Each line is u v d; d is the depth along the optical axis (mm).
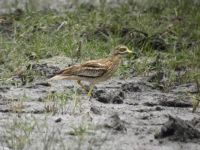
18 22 59844
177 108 42812
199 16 62750
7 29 59188
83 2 69125
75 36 57062
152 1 67375
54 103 40750
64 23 59188
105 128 37281
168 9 65250
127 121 39125
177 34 58625
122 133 36750
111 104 42875
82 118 39031
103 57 53562
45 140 35250
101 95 43406
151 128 37812
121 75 50188
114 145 35031
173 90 47188
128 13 64500
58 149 34219
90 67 44688
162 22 62062
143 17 62781
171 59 53250
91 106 41438
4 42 55000
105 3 68062
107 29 58750
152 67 51656
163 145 35219
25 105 41812
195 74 49750
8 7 69125
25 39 56531
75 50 54250
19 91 45469
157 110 41969
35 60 52719
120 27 58781
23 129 36656
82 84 46906
